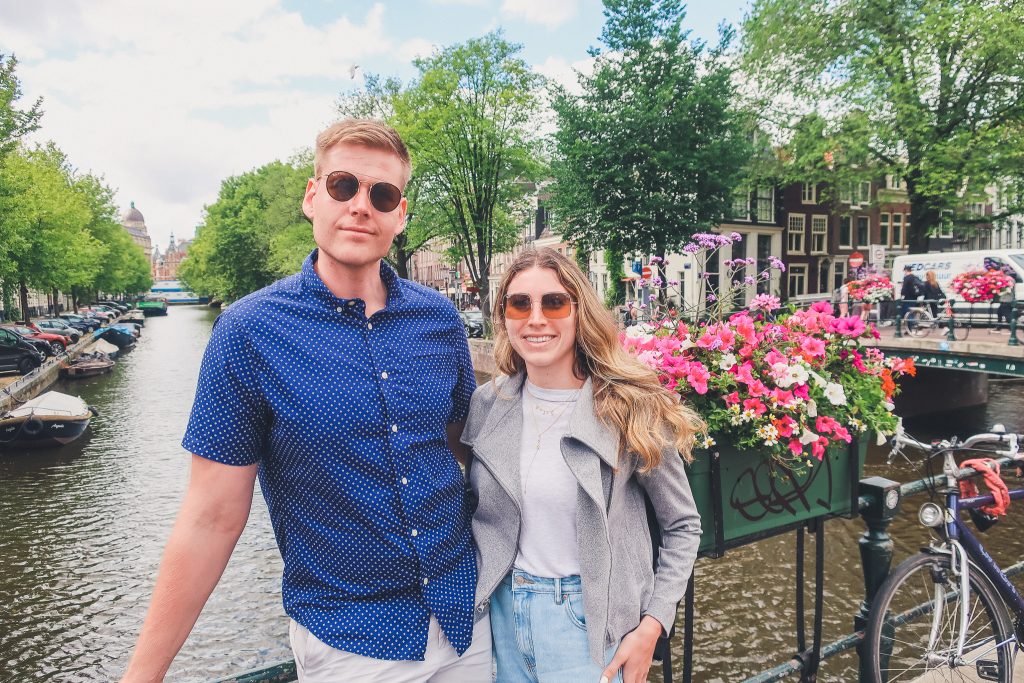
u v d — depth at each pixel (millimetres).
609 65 19984
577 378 1664
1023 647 2195
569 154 20172
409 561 1382
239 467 1324
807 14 18562
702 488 1947
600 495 1500
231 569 8422
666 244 20031
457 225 25891
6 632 7227
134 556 9117
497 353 1759
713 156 19234
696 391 1940
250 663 6418
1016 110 16391
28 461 14008
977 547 2188
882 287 12172
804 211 31359
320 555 1370
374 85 26266
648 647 1491
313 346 1348
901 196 19562
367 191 1411
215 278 59000
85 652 6832
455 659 1487
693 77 19688
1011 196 17422
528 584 1554
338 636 1346
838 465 2199
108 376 26828
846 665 5492
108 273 50438
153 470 13250
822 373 2154
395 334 1444
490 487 1591
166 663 1279
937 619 2113
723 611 6410
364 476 1350
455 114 22922
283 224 33031
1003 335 12477
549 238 36156
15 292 32094
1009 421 14242
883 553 2314
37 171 26672
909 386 14344
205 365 1316
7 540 9742
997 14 15188
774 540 7852
